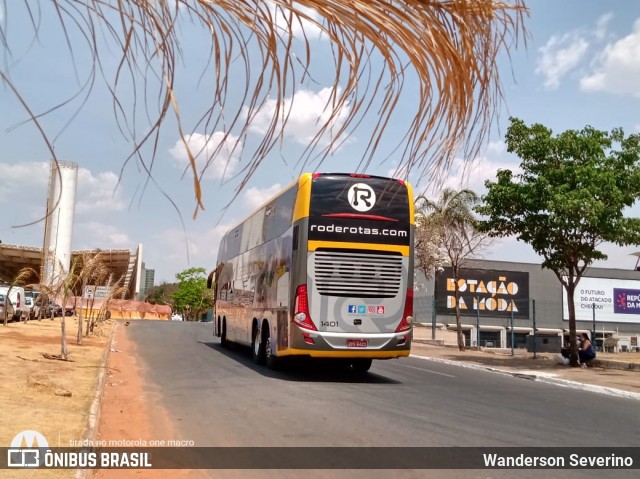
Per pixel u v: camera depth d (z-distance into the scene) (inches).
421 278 1630.2
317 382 471.2
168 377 482.3
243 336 675.4
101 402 345.7
